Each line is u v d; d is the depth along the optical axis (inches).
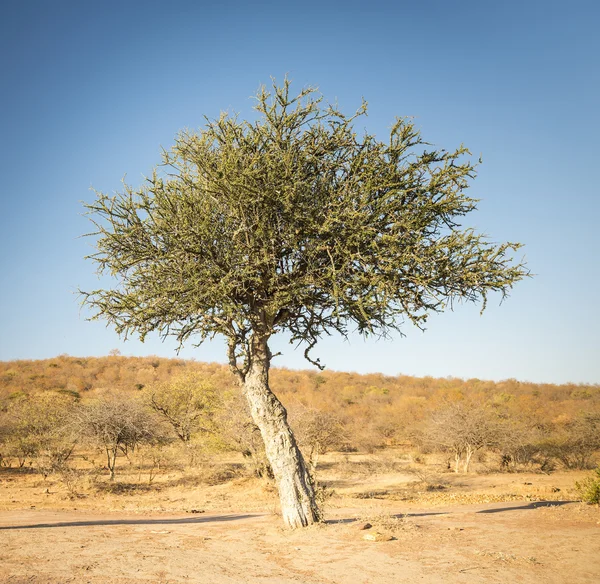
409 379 4537.4
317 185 464.4
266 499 971.9
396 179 457.1
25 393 2753.4
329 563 342.3
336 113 461.4
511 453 1476.4
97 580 307.4
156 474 1316.4
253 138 461.1
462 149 440.8
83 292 440.8
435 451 1846.7
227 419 1270.9
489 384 4237.2
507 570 314.3
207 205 441.4
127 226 451.8
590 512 507.2
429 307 452.8
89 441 1217.4
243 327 442.6
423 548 369.7
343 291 435.2
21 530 484.4
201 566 343.0
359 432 2060.8
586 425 1536.7
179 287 423.5
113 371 3818.9
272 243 434.0
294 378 4097.0
